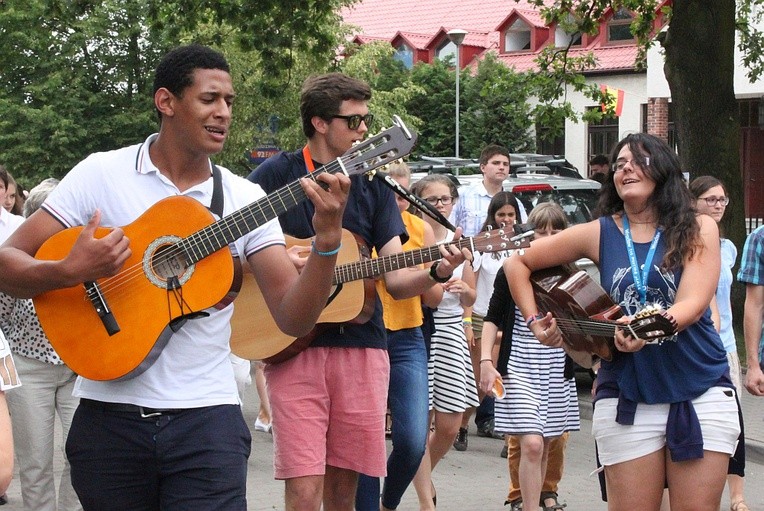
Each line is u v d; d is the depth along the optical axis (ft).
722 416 15.80
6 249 12.60
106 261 12.03
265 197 12.85
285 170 18.52
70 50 123.65
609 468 16.35
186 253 12.92
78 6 68.64
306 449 17.67
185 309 12.82
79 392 13.17
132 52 128.16
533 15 134.10
